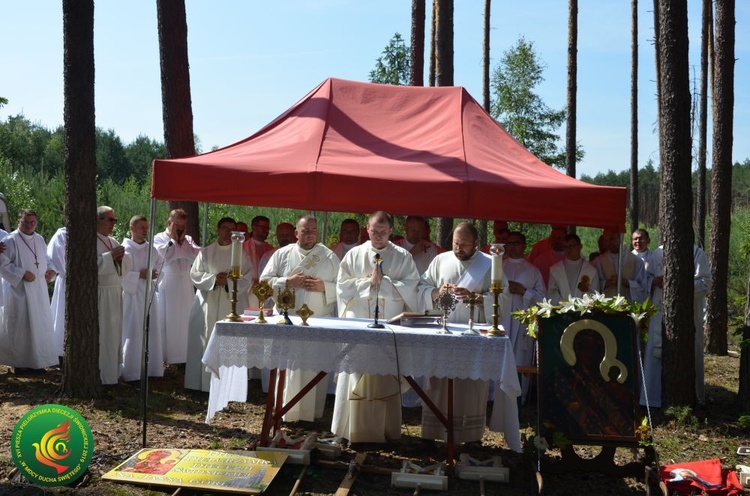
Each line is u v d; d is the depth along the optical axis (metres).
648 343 9.36
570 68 17.25
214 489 5.33
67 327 7.84
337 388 6.96
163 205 20.14
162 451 5.97
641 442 5.77
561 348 5.96
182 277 9.91
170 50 11.38
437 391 6.85
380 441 6.86
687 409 8.03
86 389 7.86
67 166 7.68
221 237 8.99
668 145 8.40
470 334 5.75
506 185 7.22
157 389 8.88
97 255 8.20
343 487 5.62
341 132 8.08
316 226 7.27
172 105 11.40
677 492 5.63
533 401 9.09
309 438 6.36
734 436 7.61
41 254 9.27
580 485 5.98
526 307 8.93
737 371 11.76
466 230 6.72
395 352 5.78
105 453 6.07
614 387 5.91
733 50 12.08
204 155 7.52
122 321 8.81
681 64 8.34
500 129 8.67
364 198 7.18
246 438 6.83
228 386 7.02
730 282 21.67
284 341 5.87
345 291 6.80
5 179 16.98
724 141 12.90
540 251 10.42
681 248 8.31
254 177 7.12
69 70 7.61
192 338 8.92
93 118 7.74
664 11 8.41
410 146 8.00
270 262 7.35
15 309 9.00
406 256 6.88
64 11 7.63
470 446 6.99
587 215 7.27
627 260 9.48
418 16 14.08
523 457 6.41
